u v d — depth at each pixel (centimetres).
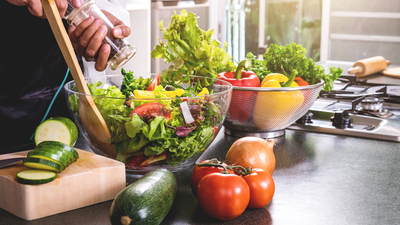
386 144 94
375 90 144
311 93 88
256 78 91
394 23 324
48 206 56
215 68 97
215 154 85
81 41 75
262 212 58
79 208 59
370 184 70
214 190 53
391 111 124
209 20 264
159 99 62
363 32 335
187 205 61
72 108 68
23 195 54
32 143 91
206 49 90
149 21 165
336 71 102
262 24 330
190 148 66
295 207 60
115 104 64
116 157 67
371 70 183
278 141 95
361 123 110
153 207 49
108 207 60
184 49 93
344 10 335
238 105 87
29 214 55
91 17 74
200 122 66
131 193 49
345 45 345
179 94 70
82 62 121
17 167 61
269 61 106
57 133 72
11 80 107
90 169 60
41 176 55
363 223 56
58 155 57
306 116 109
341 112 106
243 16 321
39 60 111
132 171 70
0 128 102
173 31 92
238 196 53
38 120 109
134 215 47
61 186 57
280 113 87
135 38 167
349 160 83
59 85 118
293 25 348
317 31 345
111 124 64
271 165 70
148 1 163
